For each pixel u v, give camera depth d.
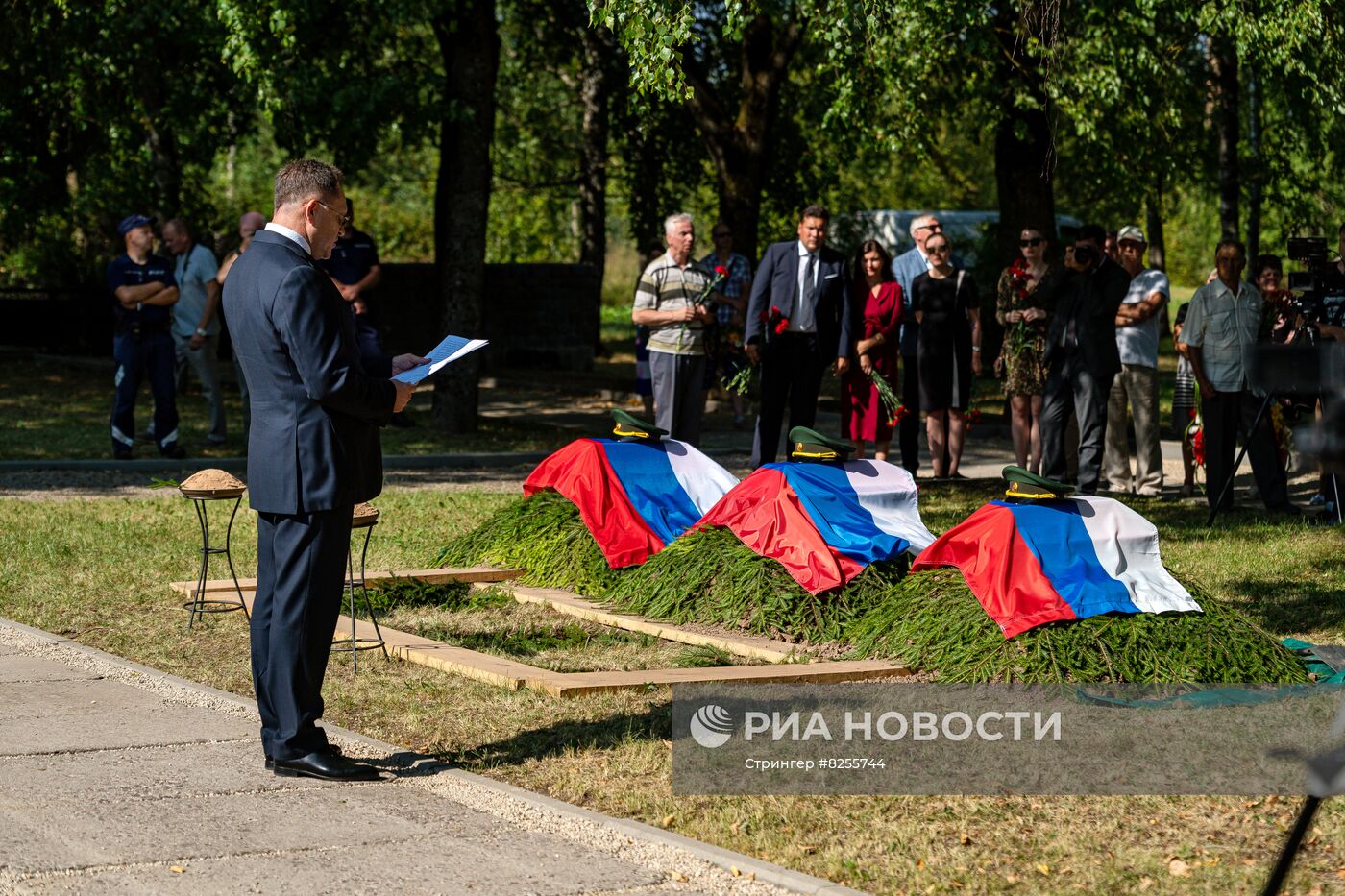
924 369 12.58
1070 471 12.54
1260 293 11.02
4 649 7.01
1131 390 12.19
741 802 4.85
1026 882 4.17
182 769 5.17
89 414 18.33
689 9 8.94
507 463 14.76
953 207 41.28
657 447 8.81
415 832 4.54
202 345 14.96
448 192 16.91
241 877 4.12
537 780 5.11
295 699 5.12
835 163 26.72
